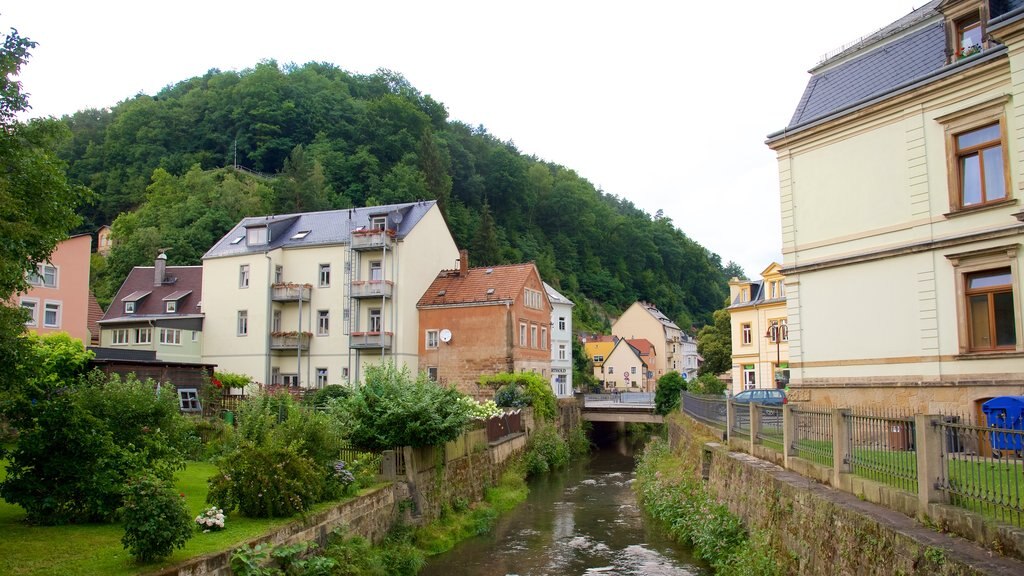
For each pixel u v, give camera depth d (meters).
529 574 15.48
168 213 71.69
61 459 10.95
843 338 18.52
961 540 7.42
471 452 23.20
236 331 43.47
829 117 18.88
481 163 96.31
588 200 108.38
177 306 46.66
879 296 17.72
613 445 48.34
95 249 80.25
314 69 106.38
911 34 18.41
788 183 20.22
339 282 42.50
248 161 89.19
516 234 93.12
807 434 12.86
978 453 7.70
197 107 93.44
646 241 114.31
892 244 17.44
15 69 10.11
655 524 20.56
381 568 13.80
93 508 11.01
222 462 12.84
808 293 19.58
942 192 16.42
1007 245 15.08
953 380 16.03
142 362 25.47
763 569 11.94
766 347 49.25
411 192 74.75
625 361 88.50
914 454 8.91
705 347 70.06
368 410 17.83
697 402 27.19
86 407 12.03
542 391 38.00
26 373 10.55
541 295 45.69
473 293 42.09
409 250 41.97
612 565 16.06
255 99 90.62
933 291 16.56
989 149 15.71
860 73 19.20
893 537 7.95
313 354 42.66
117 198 83.31
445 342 41.31
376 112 87.38
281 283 43.31
